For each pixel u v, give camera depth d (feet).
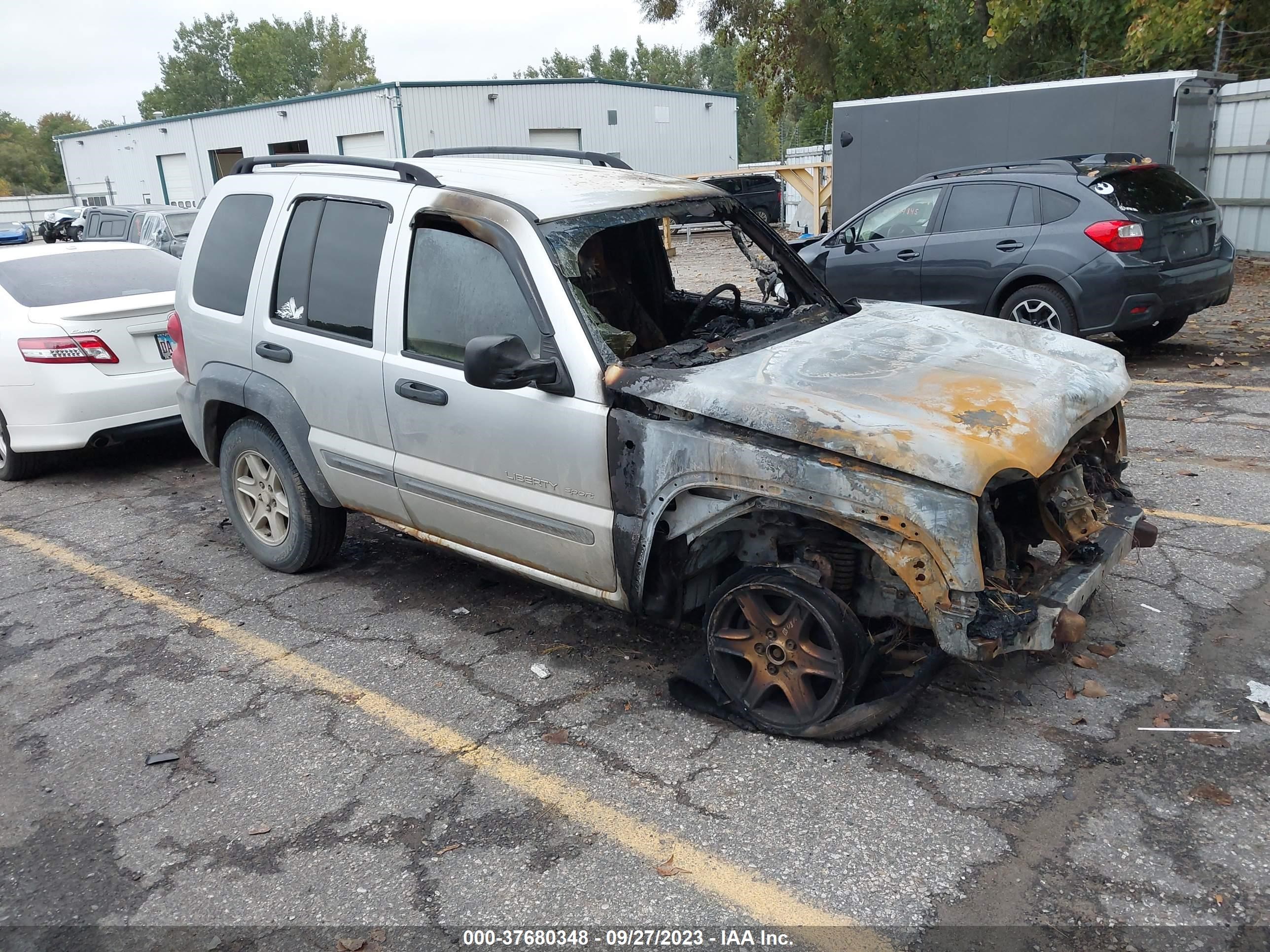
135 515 21.01
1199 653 12.86
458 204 13.03
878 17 85.20
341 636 14.79
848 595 11.46
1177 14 44.75
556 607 15.44
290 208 15.25
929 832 9.77
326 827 10.39
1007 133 46.39
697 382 11.24
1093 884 8.96
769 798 10.43
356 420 14.42
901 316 14.75
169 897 9.48
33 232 98.22
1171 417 23.07
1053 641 10.27
